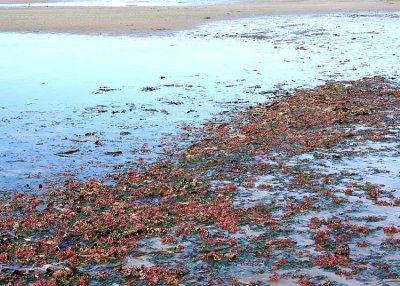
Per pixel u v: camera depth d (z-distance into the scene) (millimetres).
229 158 16859
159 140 19078
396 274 10062
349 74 30062
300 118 21156
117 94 26656
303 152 17172
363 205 13109
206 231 11883
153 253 11086
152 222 12422
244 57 36594
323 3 76375
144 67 33469
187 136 19453
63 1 83562
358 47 40031
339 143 17938
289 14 63500
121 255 11031
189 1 82562
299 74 30562
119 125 21172
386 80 28016
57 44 42969
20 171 16250
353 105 22875
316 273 10164
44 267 10586
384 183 14445
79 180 15391
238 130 19906
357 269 10258
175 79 29922
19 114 23094
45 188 14867
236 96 25609
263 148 17672
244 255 10906
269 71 31672
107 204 13602
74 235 11953
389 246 11086
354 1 78438
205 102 24625
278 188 14328
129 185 14883
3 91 27438
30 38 46281
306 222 12289
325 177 14953
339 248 11000
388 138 18297
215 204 13367
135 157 17328
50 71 32406
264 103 23922
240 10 66812
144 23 54375
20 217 12984
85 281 10047
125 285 9930
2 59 36406
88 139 19406
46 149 18359
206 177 15312
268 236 11672
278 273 10219
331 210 12875
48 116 22734
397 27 51188
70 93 26953
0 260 10969
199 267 10500
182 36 47031
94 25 52906
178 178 15297
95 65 34188
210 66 33562
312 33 48094
